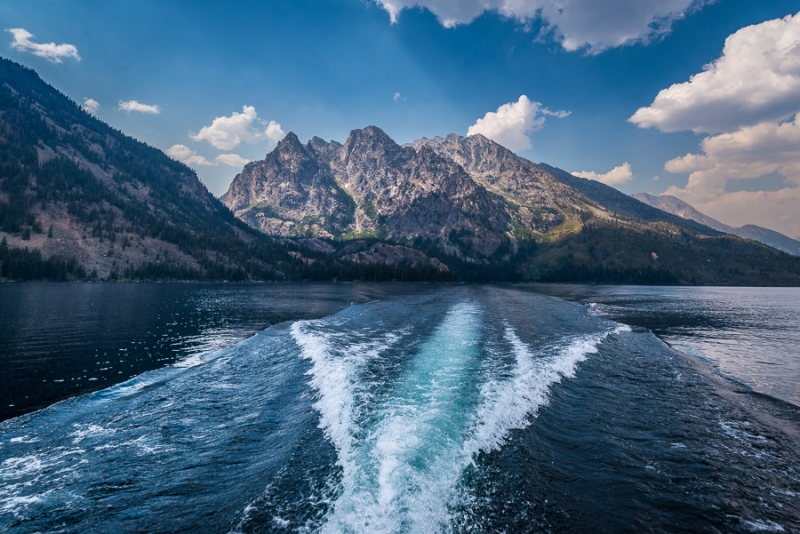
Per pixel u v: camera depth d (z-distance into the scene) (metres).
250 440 11.76
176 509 8.32
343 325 37.00
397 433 11.51
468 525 7.76
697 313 62.34
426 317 43.84
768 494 9.72
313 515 7.86
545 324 38.59
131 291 88.94
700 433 13.32
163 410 14.43
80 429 12.72
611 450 11.63
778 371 24.12
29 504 8.62
